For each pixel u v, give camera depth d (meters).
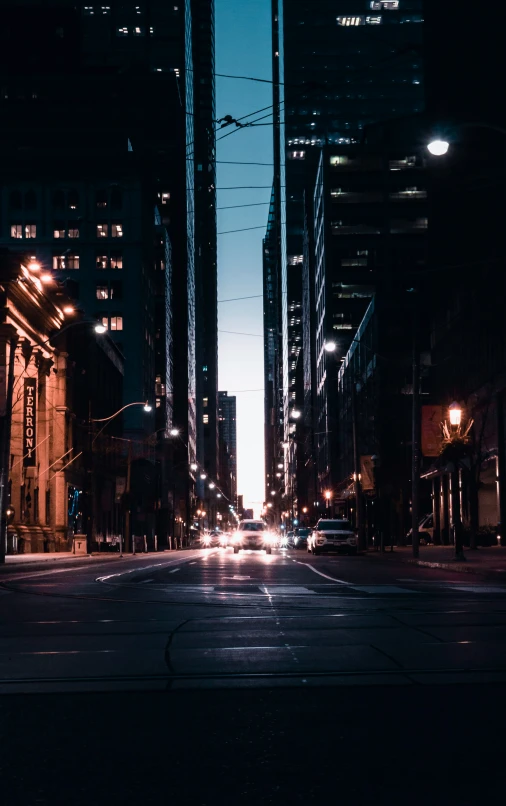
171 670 8.52
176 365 165.25
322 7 193.25
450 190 59.88
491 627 11.54
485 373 51.66
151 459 117.94
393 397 78.50
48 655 9.54
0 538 37.31
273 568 32.31
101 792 4.65
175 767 5.13
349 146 134.88
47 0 168.50
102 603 16.23
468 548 49.25
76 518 70.69
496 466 50.25
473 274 54.44
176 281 166.50
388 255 132.62
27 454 55.69
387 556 44.50
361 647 9.81
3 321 52.62
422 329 81.50
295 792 4.62
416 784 4.74
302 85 35.97
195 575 27.14
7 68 142.62
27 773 5.03
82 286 115.88
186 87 173.88
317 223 148.38
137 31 170.12
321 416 139.88
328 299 132.00
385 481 75.00
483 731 5.89
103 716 6.55
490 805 4.40
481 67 55.09
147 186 125.19
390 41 191.88
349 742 5.65
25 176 117.62
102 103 143.88
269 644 10.16
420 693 7.25
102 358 84.44
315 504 142.38
